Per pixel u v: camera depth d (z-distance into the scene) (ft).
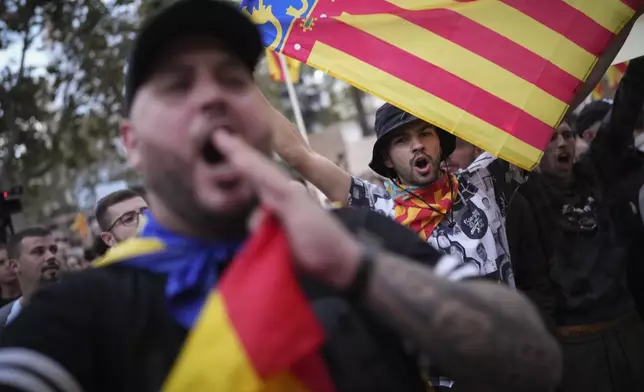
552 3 7.78
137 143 3.67
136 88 3.66
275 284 3.00
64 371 3.22
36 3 34.27
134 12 35.94
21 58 35.06
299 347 3.00
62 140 41.06
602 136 10.69
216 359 2.98
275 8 7.94
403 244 4.00
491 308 3.26
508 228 9.99
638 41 11.30
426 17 7.79
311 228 2.97
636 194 10.33
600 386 9.86
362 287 3.08
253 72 3.84
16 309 10.50
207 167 3.41
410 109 7.63
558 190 10.30
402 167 9.19
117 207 11.87
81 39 36.17
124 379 3.36
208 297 3.48
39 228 13.55
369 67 7.72
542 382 3.38
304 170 8.52
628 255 10.28
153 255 3.59
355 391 3.48
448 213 9.07
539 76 7.70
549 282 10.16
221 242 3.61
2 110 35.01
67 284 3.51
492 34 7.75
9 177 34.32
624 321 10.12
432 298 3.13
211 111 3.45
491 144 7.58
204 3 3.54
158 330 3.42
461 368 3.24
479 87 7.66
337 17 7.82
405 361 3.72
